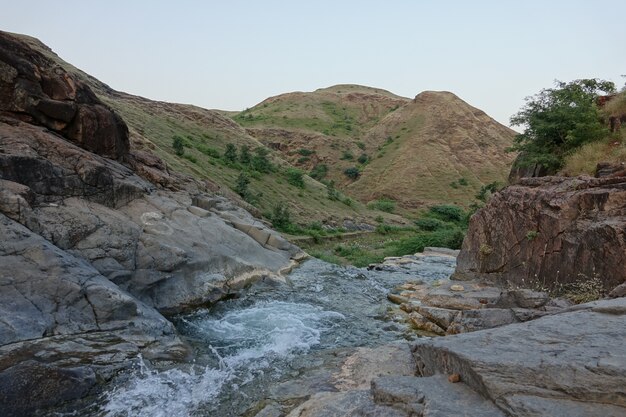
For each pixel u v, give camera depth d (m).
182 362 6.46
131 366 5.85
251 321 9.02
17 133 9.67
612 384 3.44
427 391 4.04
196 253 10.43
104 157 12.41
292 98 117.44
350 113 110.50
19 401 4.67
